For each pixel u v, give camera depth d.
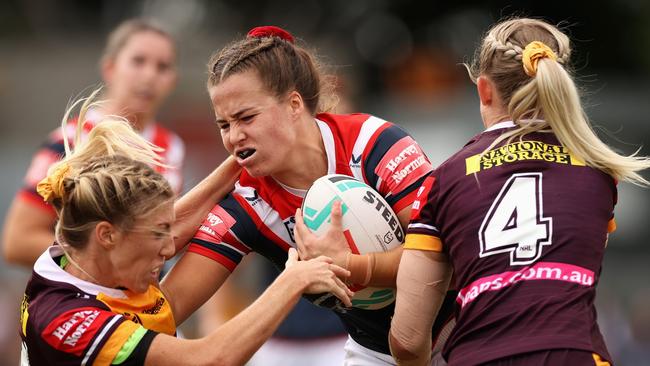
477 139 13.11
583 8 52.06
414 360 13.56
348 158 14.28
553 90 12.50
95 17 58.91
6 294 29.33
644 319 31.62
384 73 54.28
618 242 38.84
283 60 13.78
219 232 14.51
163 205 12.72
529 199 12.32
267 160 13.65
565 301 11.75
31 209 19.78
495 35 13.24
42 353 12.62
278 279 13.08
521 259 12.02
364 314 15.05
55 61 52.44
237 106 13.42
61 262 13.04
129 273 12.78
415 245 12.95
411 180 14.04
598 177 12.65
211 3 54.72
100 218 12.52
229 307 25.81
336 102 15.38
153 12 55.97
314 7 54.16
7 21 58.12
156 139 22.34
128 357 12.38
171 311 13.66
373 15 54.19
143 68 21.84
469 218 12.41
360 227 13.63
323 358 21.70
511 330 11.72
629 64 53.50
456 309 12.52
